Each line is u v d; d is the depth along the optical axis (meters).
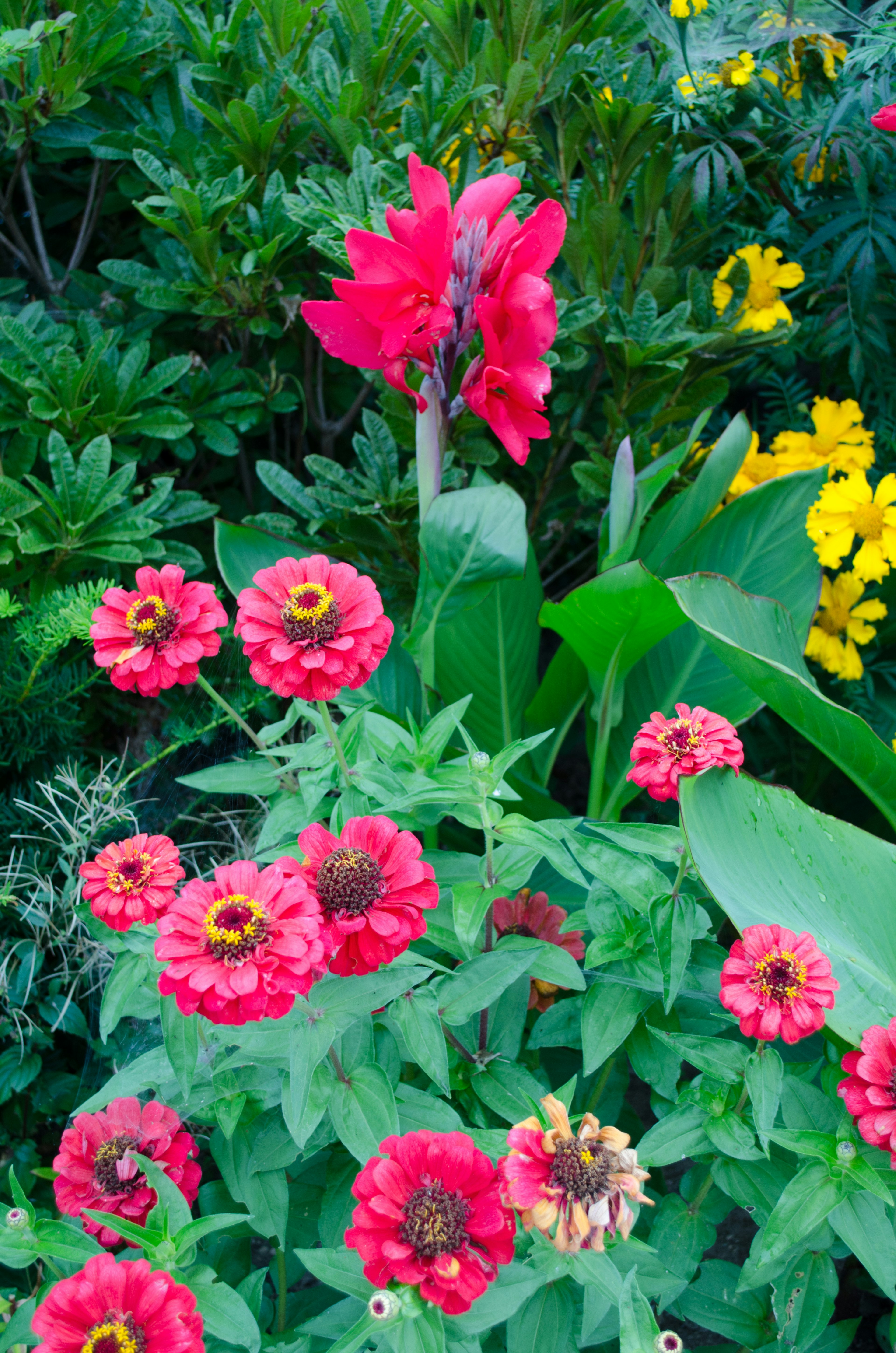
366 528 2.71
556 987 1.93
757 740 3.11
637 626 2.16
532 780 2.63
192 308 2.69
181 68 2.82
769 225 3.07
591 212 2.69
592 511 3.26
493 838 1.48
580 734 3.52
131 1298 1.08
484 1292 1.07
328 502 2.63
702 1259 1.61
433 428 2.01
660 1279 1.42
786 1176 1.44
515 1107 1.58
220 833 2.56
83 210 3.17
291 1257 1.68
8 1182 2.10
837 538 2.50
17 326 2.44
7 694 2.25
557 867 1.45
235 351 3.04
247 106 2.48
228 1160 1.49
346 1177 1.52
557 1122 1.10
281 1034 1.32
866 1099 1.24
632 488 2.29
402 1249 1.05
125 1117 1.46
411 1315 1.07
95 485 2.42
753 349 2.94
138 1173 1.39
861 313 2.64
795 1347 1.41
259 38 2.71
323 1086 1.34
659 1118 1.72
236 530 2.34
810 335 3.04
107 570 2.60
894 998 1.58
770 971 1.25
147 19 2.71
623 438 2.86
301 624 1.38
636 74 2.70
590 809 2.59
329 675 1.40
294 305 2.70
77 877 2.16
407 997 1.39
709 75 2.77
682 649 2.63
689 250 2.91
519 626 2.60
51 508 2.40
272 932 1.11
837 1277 1.52
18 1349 1.24
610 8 2.74
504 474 3.17
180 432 2.63
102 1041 2.10
